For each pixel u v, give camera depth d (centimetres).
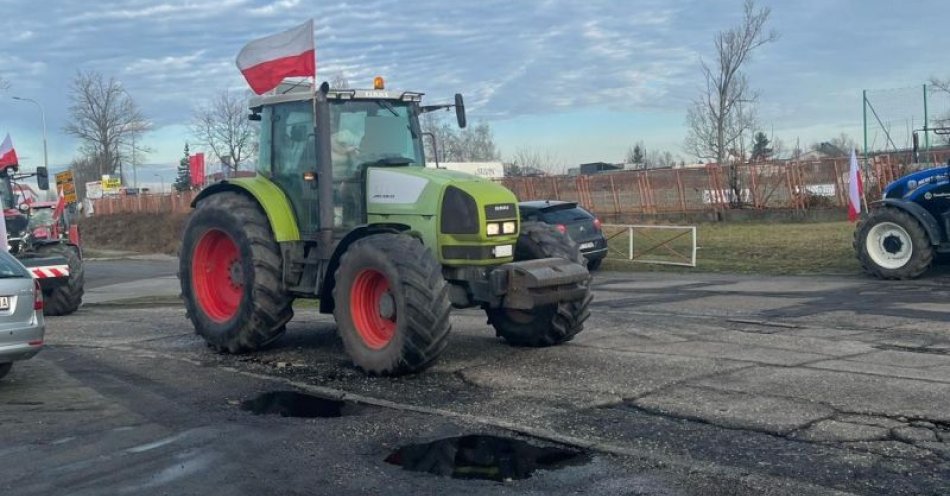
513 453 582
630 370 808
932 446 567
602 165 5291
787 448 571
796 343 920
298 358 934
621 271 1791
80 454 600
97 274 2742
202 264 997
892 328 990
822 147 4431
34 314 827
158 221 4422
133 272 2792
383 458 579
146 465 573
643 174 2969
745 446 577
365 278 827
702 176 2845
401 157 930
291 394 768
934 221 1366
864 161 2477
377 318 836
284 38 936
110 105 5647
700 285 1478
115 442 628
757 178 2750
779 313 1129
